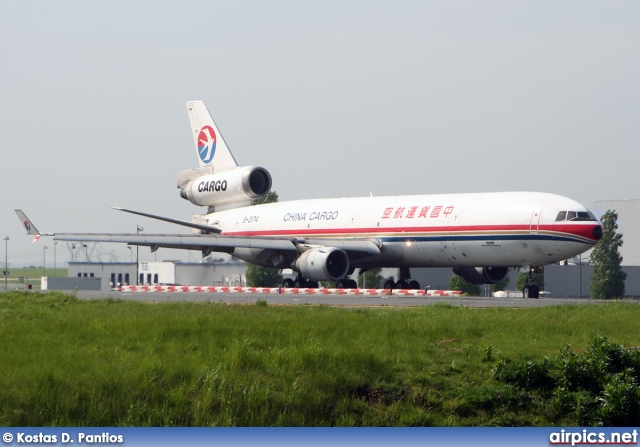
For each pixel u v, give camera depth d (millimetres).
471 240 187500
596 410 81250
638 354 87125
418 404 81938
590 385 84062
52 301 145375
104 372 77812
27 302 143750
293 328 102500
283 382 79750
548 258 180500
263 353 87188
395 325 108125
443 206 195375
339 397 80125
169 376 78625
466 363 89625
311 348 87375
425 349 94062
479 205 188875
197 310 123500
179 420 74375
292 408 77188
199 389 77812
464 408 81875
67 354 85062
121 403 74375
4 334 97688
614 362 86000
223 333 98750
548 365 85938
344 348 90562
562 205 180125
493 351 93000
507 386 84250
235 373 80938
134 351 88812
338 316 116750
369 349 91438
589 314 123375
